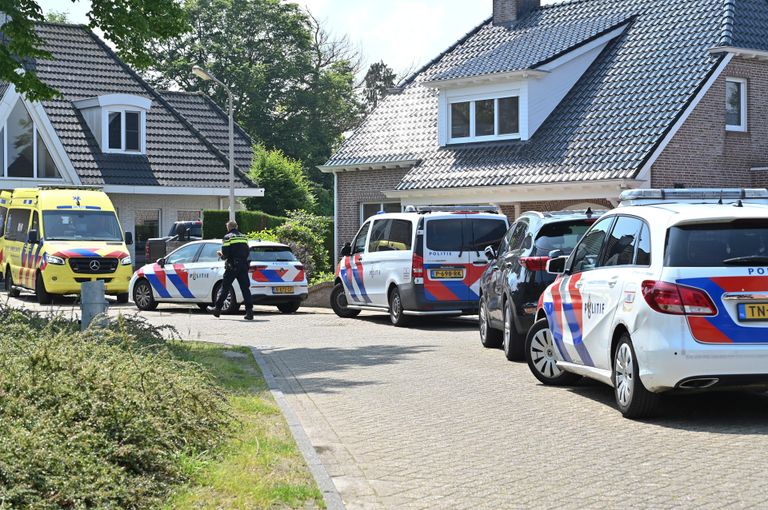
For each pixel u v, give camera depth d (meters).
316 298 26.97
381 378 12.66
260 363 13.63
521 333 13.94
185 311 25.33
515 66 29.34
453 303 19.77
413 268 19.70
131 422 7.30
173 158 40.62
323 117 71.62
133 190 38.75
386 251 20.75
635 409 9.43
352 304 22.28
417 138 32.81
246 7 68.06
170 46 66.94
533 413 10.04
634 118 26.73
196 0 67.56
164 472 6.87
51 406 7.41
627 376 9.56
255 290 23.55
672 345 8.88
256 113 67.38
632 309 9.30
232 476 6.93
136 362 8.97
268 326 20.58
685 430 8.97
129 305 27.42
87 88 40.72
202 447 7.74
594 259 10.73
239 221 36.72
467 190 29.03
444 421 9.70
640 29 30.00
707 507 6.44
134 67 18.03
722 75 26.84
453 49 35.53
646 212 9.81
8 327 10.47
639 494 6.80
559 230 13.87
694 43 27.67
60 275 26.69
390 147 33.09
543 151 28.20
